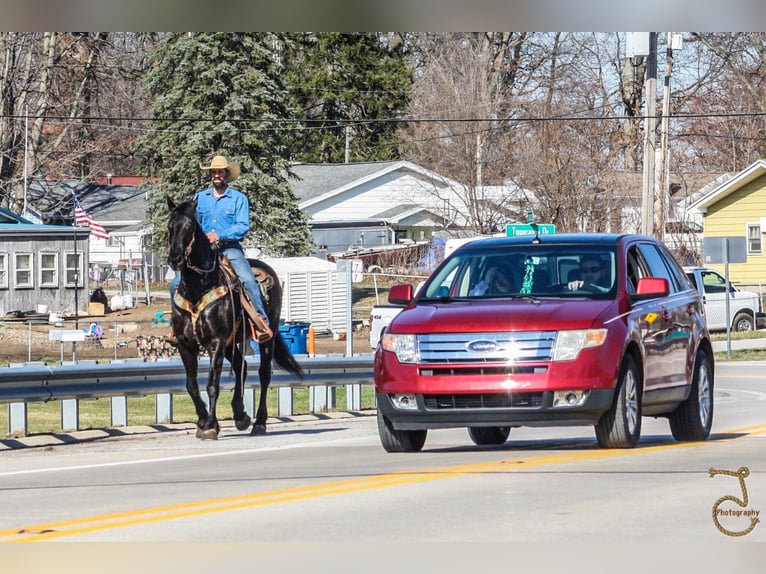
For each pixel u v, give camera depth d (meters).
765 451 28.09
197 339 34.44
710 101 160.38
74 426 38.03
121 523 18.95
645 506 19.78
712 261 82.00
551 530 17.78
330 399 46.56
